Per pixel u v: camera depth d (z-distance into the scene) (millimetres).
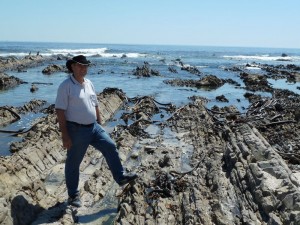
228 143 15250
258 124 21141
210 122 21312
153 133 19328
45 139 14961
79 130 8664
